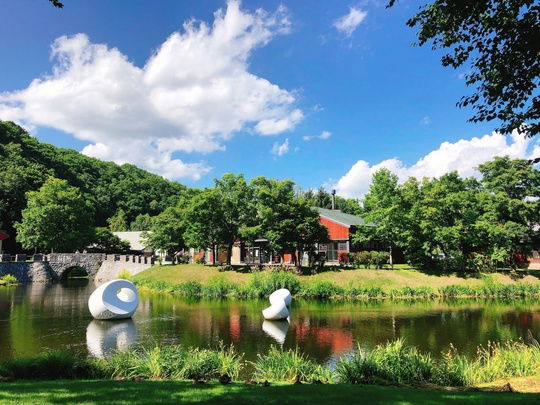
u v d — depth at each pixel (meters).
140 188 116.00
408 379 10.17
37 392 7.14
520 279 37.09
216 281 36.88
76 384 8.01
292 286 33.72
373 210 41.00
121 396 6.88
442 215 39.84
